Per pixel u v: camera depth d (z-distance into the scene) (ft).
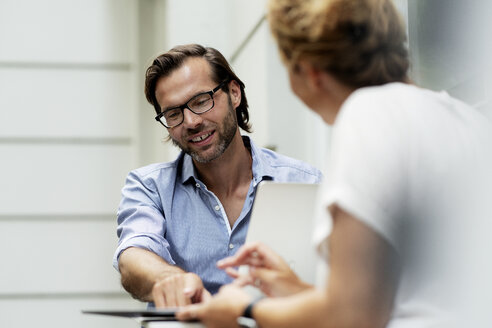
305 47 3.74
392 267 3.31
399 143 3.43
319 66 3.77
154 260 6.02
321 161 10.29
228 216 7.01
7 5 15.47
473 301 3.48
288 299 3.50
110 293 15.12
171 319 4.35
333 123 3.98
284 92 10.88
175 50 6.92
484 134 3.75
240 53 13.00
